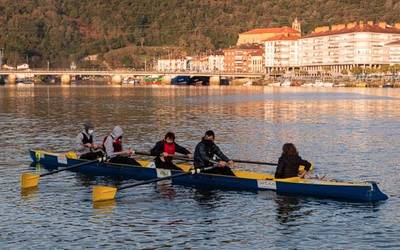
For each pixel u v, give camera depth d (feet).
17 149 194.39
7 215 108.47
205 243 93.09
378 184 136.56
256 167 157.89
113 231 98.99
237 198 120.88
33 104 476.95
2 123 292.81
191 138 229.04
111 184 135.95
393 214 108.78
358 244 92.38
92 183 136.87
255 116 349.20
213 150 133.69
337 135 242.58
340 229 99.96
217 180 131.34
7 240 94.12
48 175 146.10
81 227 101.19
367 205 114.83
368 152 190.39
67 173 148.87
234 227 101.35
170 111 393.50
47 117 335.06
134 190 129.08
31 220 105.29
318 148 200.64
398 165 164.14
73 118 328.29
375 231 98.89
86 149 158.10
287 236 96.37
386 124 295.48
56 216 107.96
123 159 146.10
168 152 140.67
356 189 118.01
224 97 636.48
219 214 109.29
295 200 118.62
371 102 522.47
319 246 91.61
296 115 359.05
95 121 308.40
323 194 121.08
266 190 126.62
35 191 128.57
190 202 118.21
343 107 445.78
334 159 175.52
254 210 111.86
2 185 134.41
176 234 97.45
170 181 137.39
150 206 115.24
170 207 114.52
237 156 181.78
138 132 251.39
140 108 426.92
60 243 92.89
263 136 237.25
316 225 102.27
